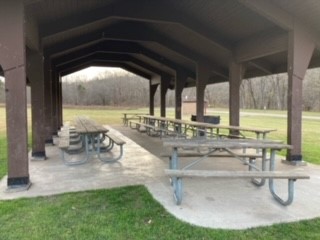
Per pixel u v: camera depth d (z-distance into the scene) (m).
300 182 4.26
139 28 9.12
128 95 43.03
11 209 3.11
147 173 4.71
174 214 3.01
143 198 3.47
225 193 3.73
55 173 4.73
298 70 5.48
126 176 4.52
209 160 5.79
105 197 3.50
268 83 40.75
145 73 16.20
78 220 2.85
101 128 6.35
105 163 5.50
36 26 5.72
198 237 2.54
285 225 2.78
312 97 35.09
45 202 3.34
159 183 4.11
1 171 4.74
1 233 2.58
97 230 2.65
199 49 9.46
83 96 43.03
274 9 5.27
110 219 2.88
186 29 7.62
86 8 6.28
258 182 4.09
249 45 7.16
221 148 3.77
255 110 36.69
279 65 8.31
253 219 2.92
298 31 5.43
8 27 3.76
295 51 5.43
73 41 8.43
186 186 4.02
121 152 5.82
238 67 7.85
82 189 3.84
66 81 43.78
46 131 7.90
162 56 11.79
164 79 14.36
